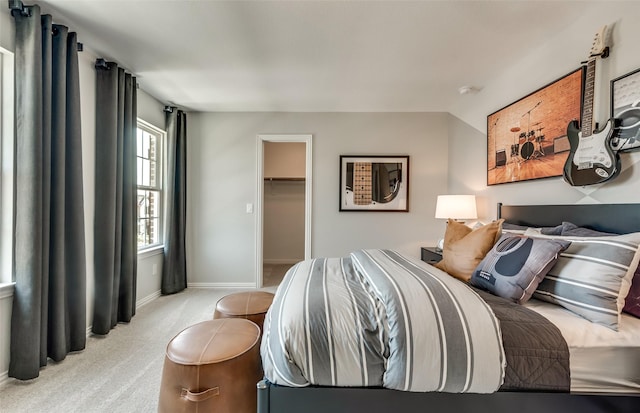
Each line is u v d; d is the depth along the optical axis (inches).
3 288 66.2
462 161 131.6
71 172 78.7
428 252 129.1
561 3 66.8
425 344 41.3
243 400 51.4
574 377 43.0
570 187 74.4
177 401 48.6
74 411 58.0
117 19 73.9
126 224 102.8
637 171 58.5
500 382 41.3
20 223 67.3
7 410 58.2
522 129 91.4
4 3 66.2
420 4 67.6
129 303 103.0
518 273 55.2
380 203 147.0
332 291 52.1
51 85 72.7
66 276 79.1
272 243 223.1
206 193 147.7
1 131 68.6
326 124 147.2
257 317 72.6
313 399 43.4
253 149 147.6
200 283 148.5
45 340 71.7
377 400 43.1
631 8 59.4
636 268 47.9
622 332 44.7
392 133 146.9
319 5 68.1
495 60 92.9
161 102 132.9
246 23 75.1
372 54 90.0
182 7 69.3
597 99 66.2
